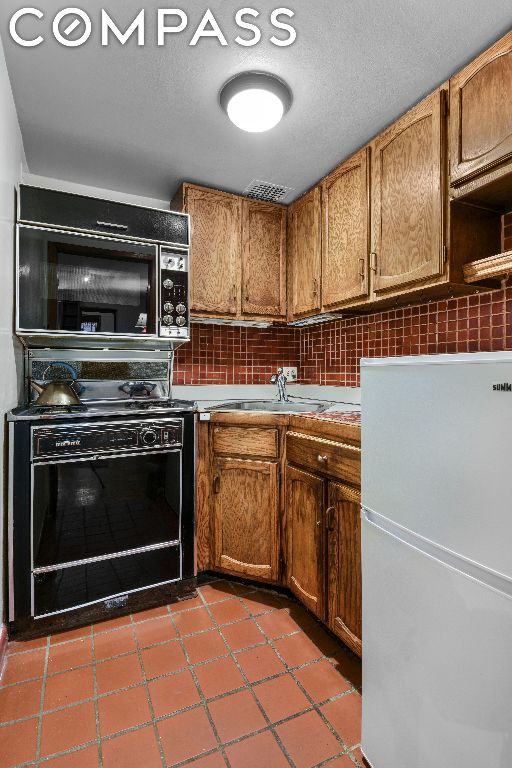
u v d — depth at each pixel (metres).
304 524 1.61
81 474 1.64
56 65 1.43
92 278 1.87
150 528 1.76
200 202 2.20
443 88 1.42
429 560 0.79
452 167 1.38
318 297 2.11
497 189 1.34
